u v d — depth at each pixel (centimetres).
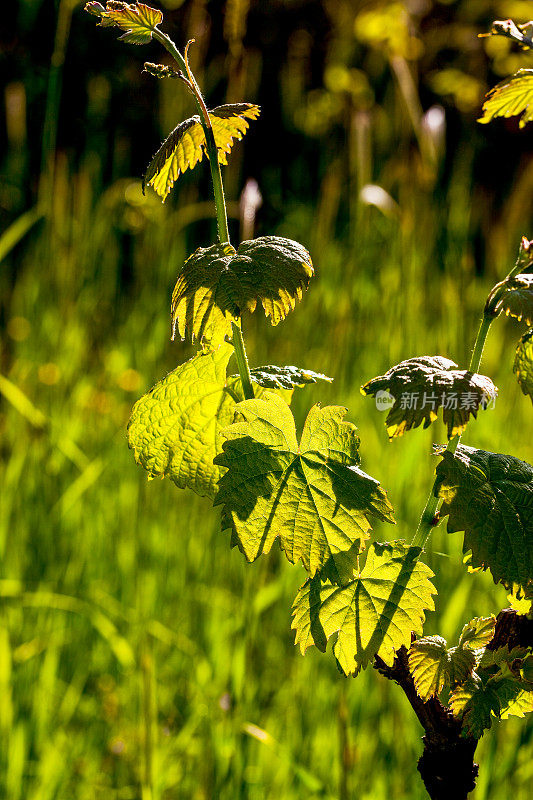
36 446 257
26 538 245
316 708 198
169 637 219
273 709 211
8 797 186
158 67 119
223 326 116
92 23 464
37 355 292
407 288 256
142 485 241
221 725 183
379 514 115
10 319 350
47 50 467
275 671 217
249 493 116
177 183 352
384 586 117
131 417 122
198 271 117
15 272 375
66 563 245
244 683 181
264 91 467
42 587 237
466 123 420
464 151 384
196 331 116
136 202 333
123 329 316
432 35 439
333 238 328
